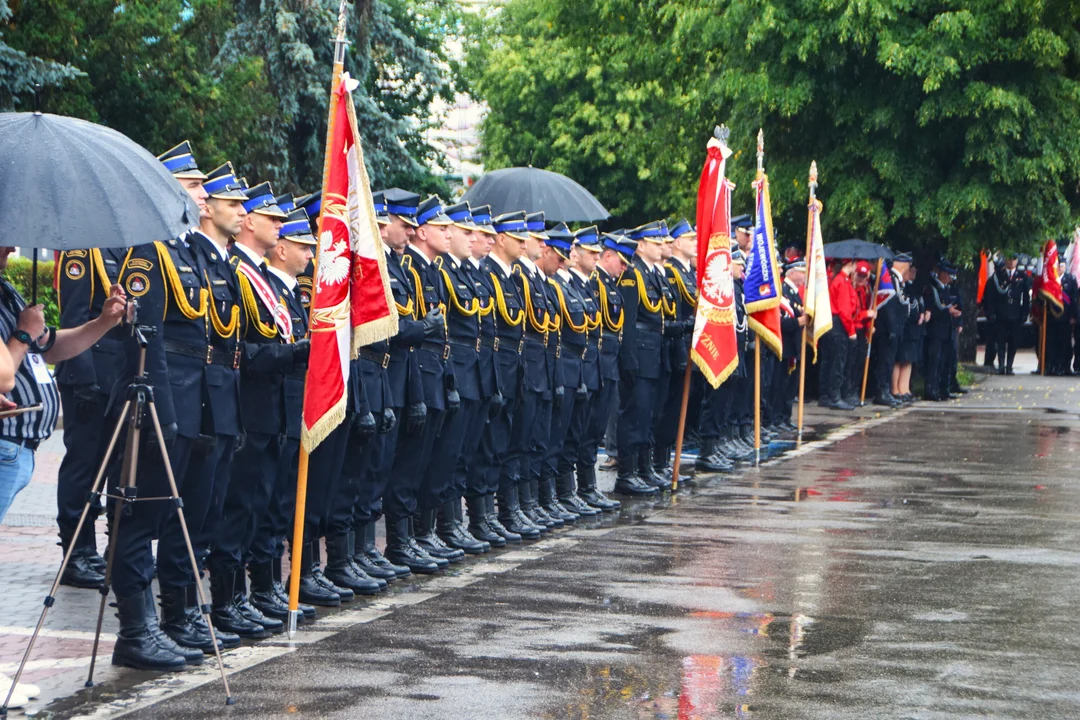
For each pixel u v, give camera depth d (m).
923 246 32.88
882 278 29.98
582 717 7.42
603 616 9.88
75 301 8.71
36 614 9.84
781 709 7.60
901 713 7.54
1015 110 28.20
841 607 10.19
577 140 51.22
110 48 28.16
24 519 13.77
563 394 14.11
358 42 38.31
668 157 36.38
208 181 8.98
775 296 19.14
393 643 9.08
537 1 38.81
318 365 9.40
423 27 47.34
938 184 30.16
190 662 8.54
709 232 16.64
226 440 8.97
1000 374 40.06
